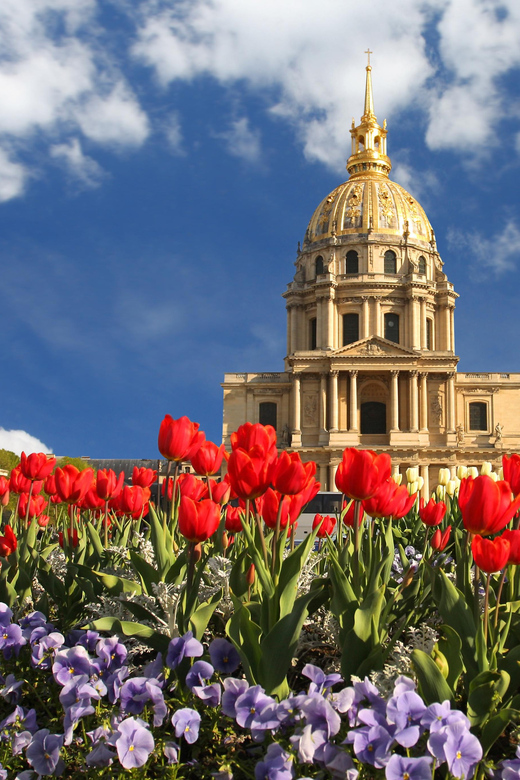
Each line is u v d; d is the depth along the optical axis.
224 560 9.76
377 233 118.50
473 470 18.86
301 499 9.11
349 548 10.19
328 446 98.25
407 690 6.21
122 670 7.47
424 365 101.50
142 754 6.39
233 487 8.03
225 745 6.91
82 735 7.31
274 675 7.06
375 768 5.95
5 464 58.56
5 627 8.36
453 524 15.36
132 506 11.34
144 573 9.26
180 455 9.81
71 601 10.40
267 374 108.31
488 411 105.50
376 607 7.51
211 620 9.70
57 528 17.06
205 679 7.48
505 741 7.37
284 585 7.67
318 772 6.24
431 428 101.31
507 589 9.70
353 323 115.88
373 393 106.88
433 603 9.43
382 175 128.75
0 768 6.82
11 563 10.46
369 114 132.50
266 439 9.04
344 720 6.75
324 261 119.31
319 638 9.19
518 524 8.66
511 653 7.39
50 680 8.09
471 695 6.66
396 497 8.79
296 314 120.12
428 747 5.70
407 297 114.94
